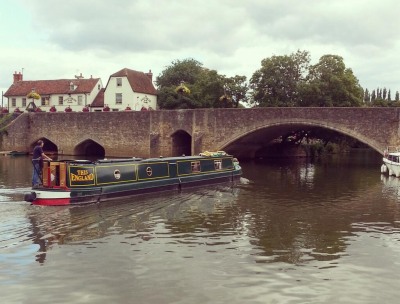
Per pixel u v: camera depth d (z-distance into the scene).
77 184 19.95
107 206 19.77
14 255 13.00
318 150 57.84
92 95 58.38
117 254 13.23
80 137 47.78
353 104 49.44
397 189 25.95
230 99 53.34
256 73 51.53
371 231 16.14
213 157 27.66
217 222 17.20
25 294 10.39
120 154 45.72
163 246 14.05
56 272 11.75
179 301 10.09
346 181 29.64
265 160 47.31
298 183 28.39
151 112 43.78
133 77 56.94
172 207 19.97
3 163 38.25
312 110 35.97
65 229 15.78
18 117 50.56
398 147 32.91
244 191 24.73
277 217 18.19
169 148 43.22
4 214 17.59
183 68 73.31
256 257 13.08
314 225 16.91
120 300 10.12
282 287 10.91
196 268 12.12
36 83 61.22
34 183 19.92
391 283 11.27
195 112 41.53
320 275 11.73
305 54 50.72
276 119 37.66
